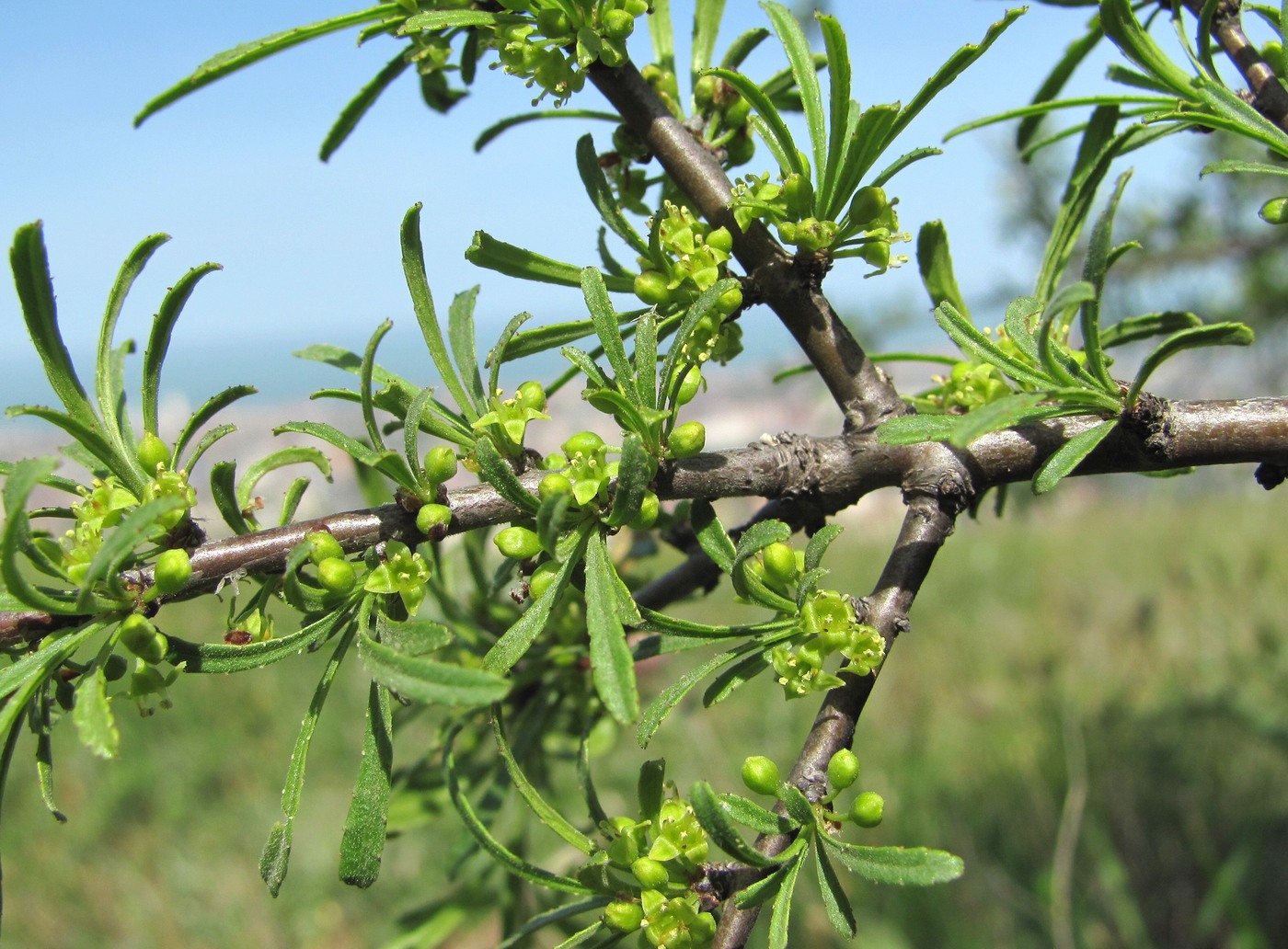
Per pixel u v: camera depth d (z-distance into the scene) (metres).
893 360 0.19
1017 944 0.42
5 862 0.58
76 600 0.14
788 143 0.16
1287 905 0.42
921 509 0.16
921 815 0.52
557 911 0.15
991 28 0.14
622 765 0.51
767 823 0.14
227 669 0.14
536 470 0.15
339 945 0.53
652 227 0.16
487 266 0.16
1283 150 0.16
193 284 0.14
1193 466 0.17
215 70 0.15
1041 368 0.15
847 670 0.15
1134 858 0.46
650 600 0.19
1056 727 0.55
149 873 0.57
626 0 0.16
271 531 0.15
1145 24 0.19
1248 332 0.14
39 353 0.14
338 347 0.17
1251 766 0.49
